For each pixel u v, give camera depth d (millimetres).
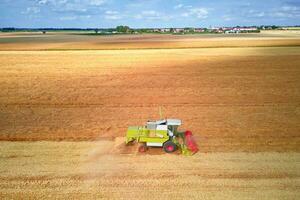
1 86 31141
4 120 20688
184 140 15844
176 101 25125
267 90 28562
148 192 11648
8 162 14266
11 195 11602
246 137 17250
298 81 32344
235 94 27203
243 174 12984
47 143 16578
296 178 12664
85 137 17453
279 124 19422
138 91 28656
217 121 20062
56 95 27438
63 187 12102
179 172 13141
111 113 22125
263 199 11242
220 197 11344
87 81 33312
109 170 13406
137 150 15516
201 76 35438
